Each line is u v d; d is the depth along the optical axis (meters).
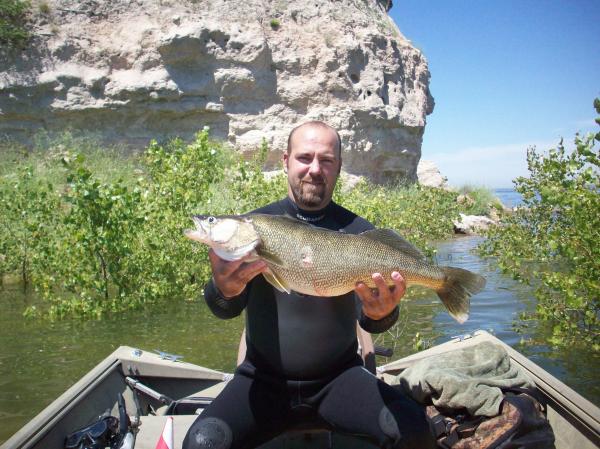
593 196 2.85
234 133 10.09
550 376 1.58
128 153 9.64
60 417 1.40
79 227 3.73
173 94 9.69
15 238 4.75
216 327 3.28
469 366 1.55
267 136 10.11
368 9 12.47
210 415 1.29
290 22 10.80
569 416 1.40
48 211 4.27
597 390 2.28
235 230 1.28
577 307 2.73
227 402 1.33
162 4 10.02
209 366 2.65
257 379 1.38
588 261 2.85
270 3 10.77
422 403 1.51
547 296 3.16
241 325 3.33
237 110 10.18
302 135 1.45
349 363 1.41
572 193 2.89
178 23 9.88
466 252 6.21
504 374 1.52
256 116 10.24
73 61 9.47
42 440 1.31
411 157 11.79
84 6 9.76
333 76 10.50
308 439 1.54
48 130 9.28
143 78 9.62
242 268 1.27
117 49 9.69
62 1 9.66
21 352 2.83
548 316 2.96
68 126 9.09
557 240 3.05
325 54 10.55
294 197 1.49
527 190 4.35
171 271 4.16
